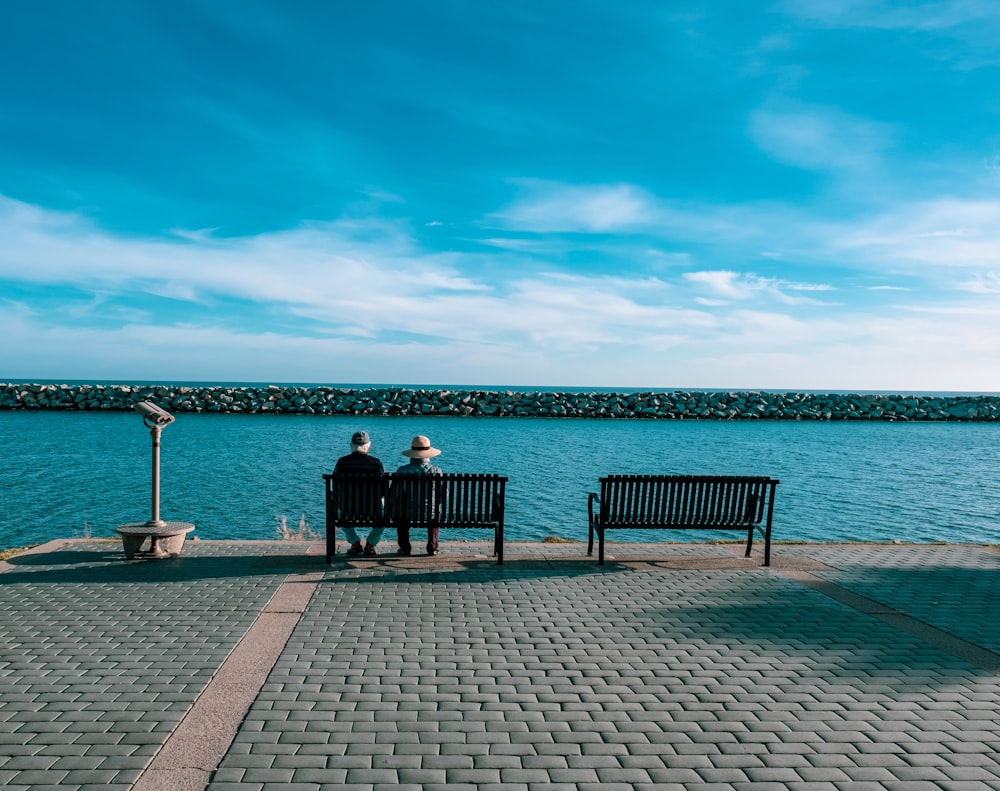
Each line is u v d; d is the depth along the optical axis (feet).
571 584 25.89
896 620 22.03
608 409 176.96
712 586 25.82
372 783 12.54
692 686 16.88
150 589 24.34
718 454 97.86
